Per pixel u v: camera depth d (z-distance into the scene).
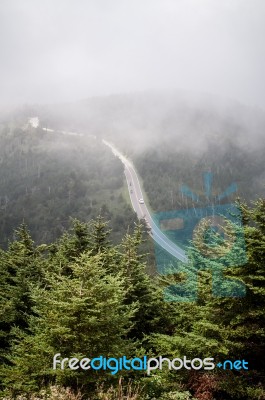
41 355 9.25
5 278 23.83
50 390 8.16
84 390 8.55
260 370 10.77
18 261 24.05
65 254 23.47
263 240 10.84
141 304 17.86
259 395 9.54
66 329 8.69
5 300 19.91
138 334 17.91
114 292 9.91
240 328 10.54
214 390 10.57
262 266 10.64
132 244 19.56
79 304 8.83
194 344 11.16
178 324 15.99
